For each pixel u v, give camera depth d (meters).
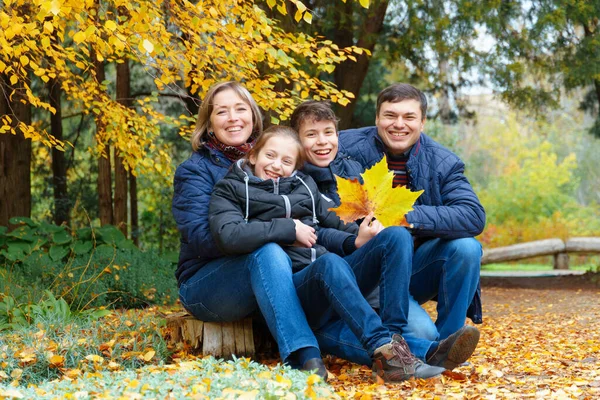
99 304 6.15
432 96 12.74
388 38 11.53
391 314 3.26
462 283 3.74
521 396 3.05
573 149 31.97
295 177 3.62
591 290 10.78
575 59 10.87
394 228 3.31
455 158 4.08
